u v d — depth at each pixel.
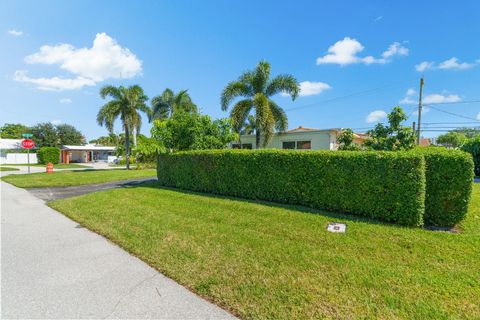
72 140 48.84
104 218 5.43
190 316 2.22
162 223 4.97
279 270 3.00
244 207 6.08
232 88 14.40
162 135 10.52
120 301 2.45
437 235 4.07
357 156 5.30
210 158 8.27
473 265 3.08
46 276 2.95
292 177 6.36
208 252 3.55
